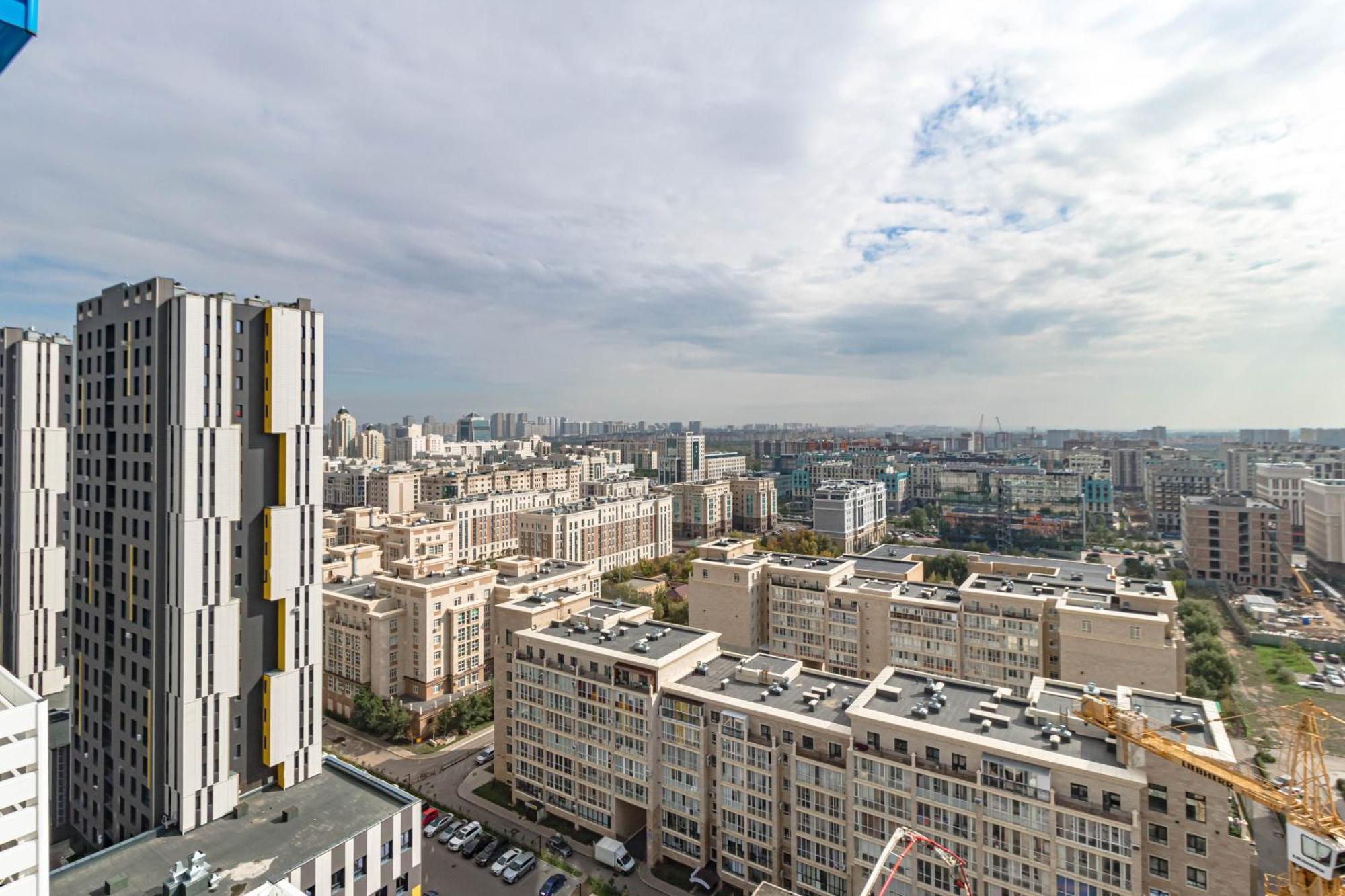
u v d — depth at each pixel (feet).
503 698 379.14
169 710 255.09
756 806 288.92
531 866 314.14
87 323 294.05
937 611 453.99
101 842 289.74
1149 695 269.85
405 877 264.11
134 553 268.62
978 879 240.73
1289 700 495.00
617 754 325.01
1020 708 272.72
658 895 295.48
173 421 253.24
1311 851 205.16
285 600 276.41
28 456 377.30
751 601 523.29
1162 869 221.05
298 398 281.33
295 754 280.72
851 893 266.16
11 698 152.66
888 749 260.83
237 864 231.50
